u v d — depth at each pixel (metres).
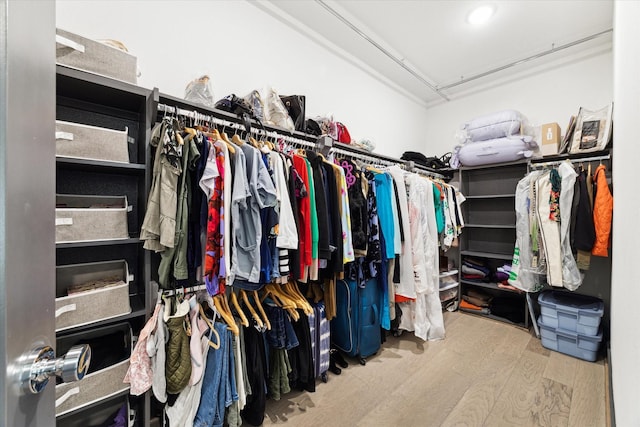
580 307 2.12
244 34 1.93
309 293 1.93
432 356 2.07
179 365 1.16
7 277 0.31
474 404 1.54
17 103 0.33
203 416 1.21
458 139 3.21
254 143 1.48
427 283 2.27
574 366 1.93
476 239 3.29
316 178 1.59
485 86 3.30
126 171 1.32
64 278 1.23
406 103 3.46
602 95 2.53
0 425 0.29
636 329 0.64
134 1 1.48
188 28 1.67
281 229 1.37
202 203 1.21
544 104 2.86
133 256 1.44
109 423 1.21
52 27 0.42
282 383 1.50
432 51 2.70
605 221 2.03
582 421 1.40
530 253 2.39
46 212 0.40
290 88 2.21
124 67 1.16
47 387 0.41
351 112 2.74
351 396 1.61
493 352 2.13
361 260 1.93
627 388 0.78
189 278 1.24
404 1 2.07
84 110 1.31
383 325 2.09
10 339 0.31
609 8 2.08
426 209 2.33
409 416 1.44
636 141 0.74
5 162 0.31
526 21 2.26
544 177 2.32
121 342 1.29
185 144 1.17
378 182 2.09
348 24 2.28
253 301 1.61
